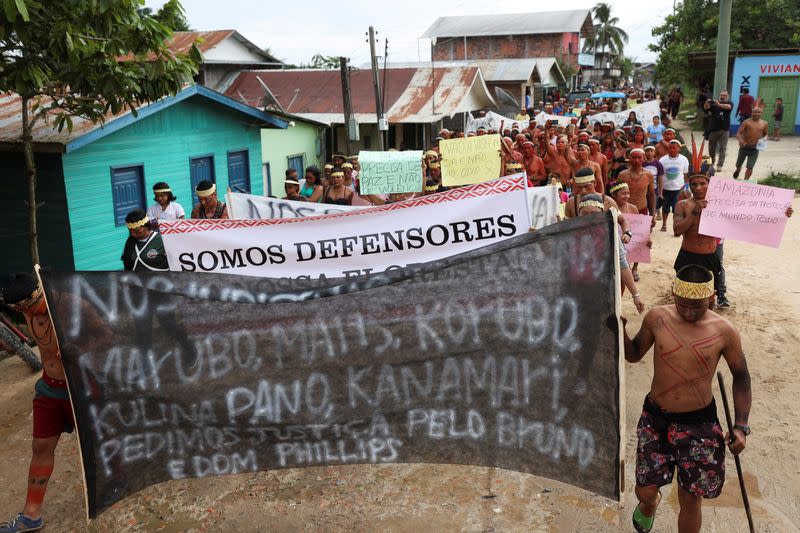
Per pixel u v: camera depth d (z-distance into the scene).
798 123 28.55
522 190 5.80
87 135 10.35
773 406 6.39
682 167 13.58
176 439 4.72
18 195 10.93
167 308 4.55
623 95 48.41
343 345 4.54
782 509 4.89
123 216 11.86
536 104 46.81
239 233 6.02
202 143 13.73
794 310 8.95
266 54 34.53
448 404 4.54
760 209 7.14
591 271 4.14
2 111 12.02
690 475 4.08
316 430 4.68
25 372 8.08
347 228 5.95
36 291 4.73
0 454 6.21
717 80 19.34
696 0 34.94
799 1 32.62
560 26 65.19
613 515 4.89
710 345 4.04
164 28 7.91
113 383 4.60
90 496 4.65
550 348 4.29
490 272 4.31
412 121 26.16
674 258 11.91
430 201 5.87
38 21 7.59
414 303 4.45
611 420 4.19
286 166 20.50
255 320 4.55
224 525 4.99
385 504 5.14
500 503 5.09
